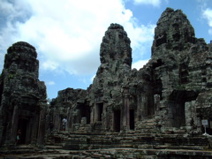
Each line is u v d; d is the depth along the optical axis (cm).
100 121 4788
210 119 2436
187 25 3834
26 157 1858
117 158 1567
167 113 3141
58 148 2769
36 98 2728
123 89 3183
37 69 3023
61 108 6406
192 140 1827
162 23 4100
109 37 5616
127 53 5425
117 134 2908
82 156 1833
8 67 2831
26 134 2691
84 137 2819
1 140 2381
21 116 2622
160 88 3700
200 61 3134
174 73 3428
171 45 3812
